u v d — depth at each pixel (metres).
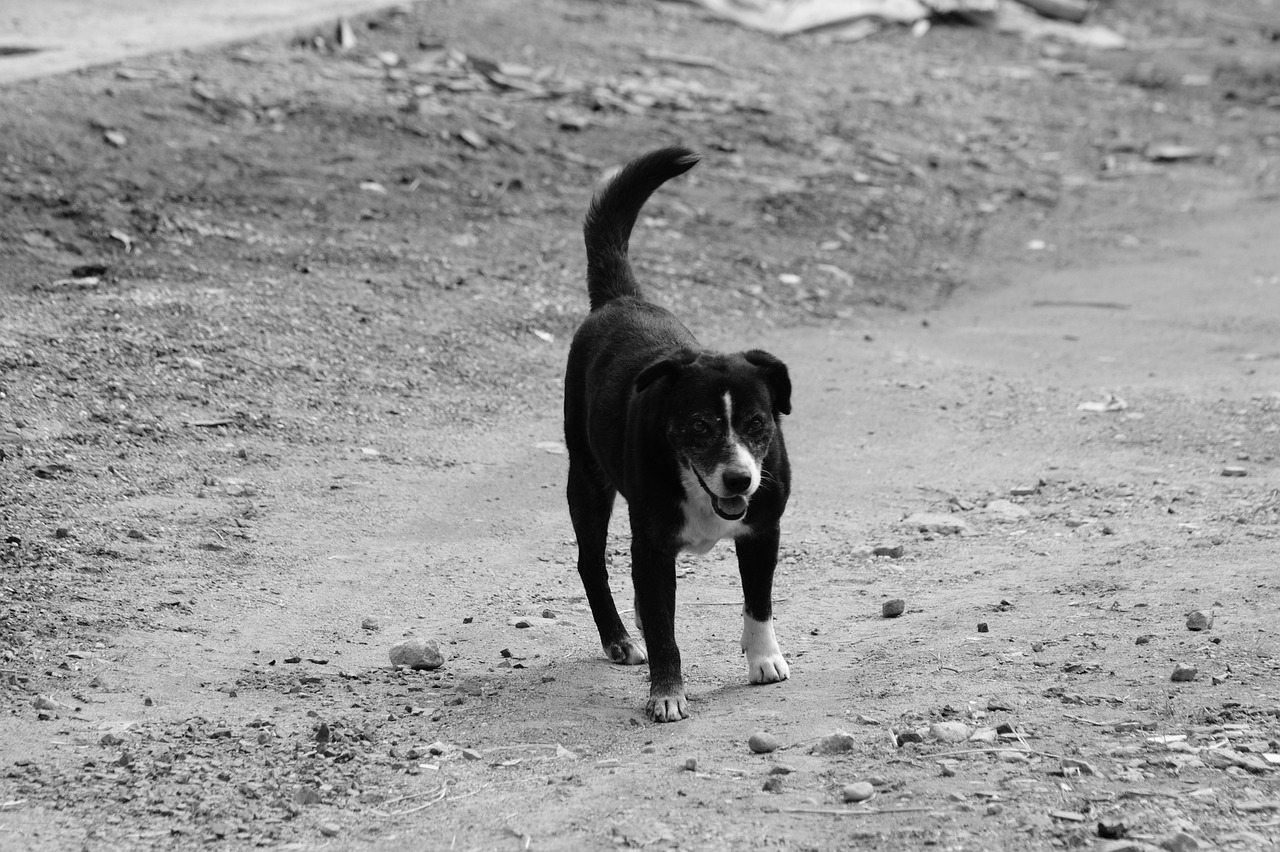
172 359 13.39
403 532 10.96
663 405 7.76
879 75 31.48
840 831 5.85
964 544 10.77
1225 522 10.49
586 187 21.03
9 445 11.27
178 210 17.03
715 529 7.95
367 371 14.12
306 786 6.73
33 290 14.44
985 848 5.59
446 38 27.14
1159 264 21.38
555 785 6.64
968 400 14.87
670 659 7.80
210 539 10.42
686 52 29.92
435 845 6.05
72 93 19.52
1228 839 5.54
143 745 7.32
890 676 7.92
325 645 8.94
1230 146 29.11
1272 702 6.96
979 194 24.55
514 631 9.23
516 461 12.63
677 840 5.88
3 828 6.39
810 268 19.80
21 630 8.76
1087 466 12.57
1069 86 33.16
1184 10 44.88
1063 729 6.83
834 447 13.47
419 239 17.97
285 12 26.48
